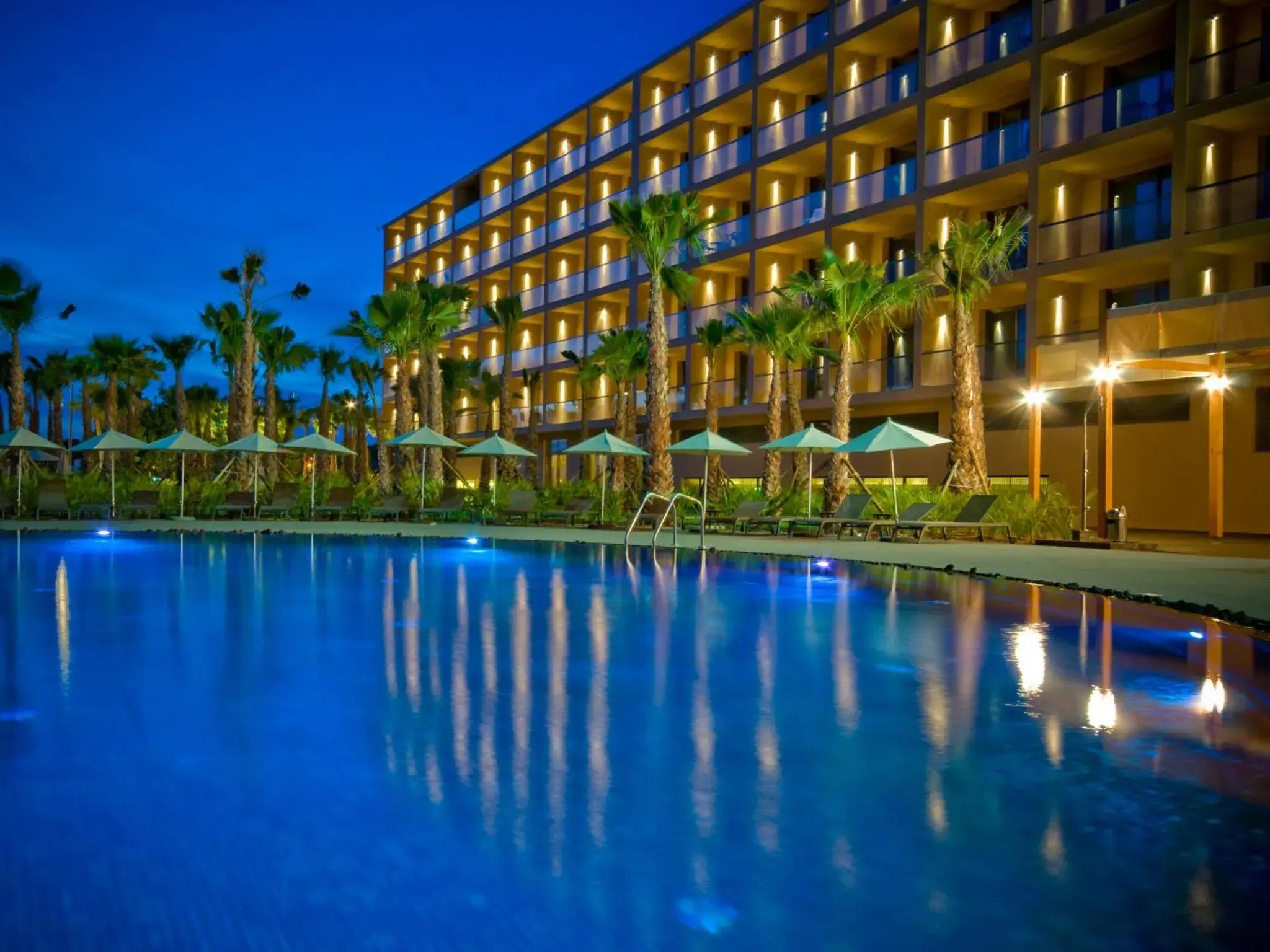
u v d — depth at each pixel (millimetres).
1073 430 25609
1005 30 27578
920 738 4477
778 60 34969
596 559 15141
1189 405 22891
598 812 3408
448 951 2396
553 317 48406
